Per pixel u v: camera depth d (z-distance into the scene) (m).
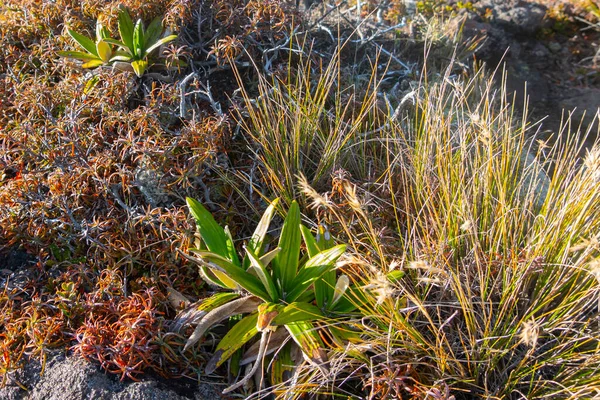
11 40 3.52
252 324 2.38
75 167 2.75
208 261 2.37
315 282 2.43
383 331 2.34
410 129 3.16
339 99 3.19
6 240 2.72
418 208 2.80
